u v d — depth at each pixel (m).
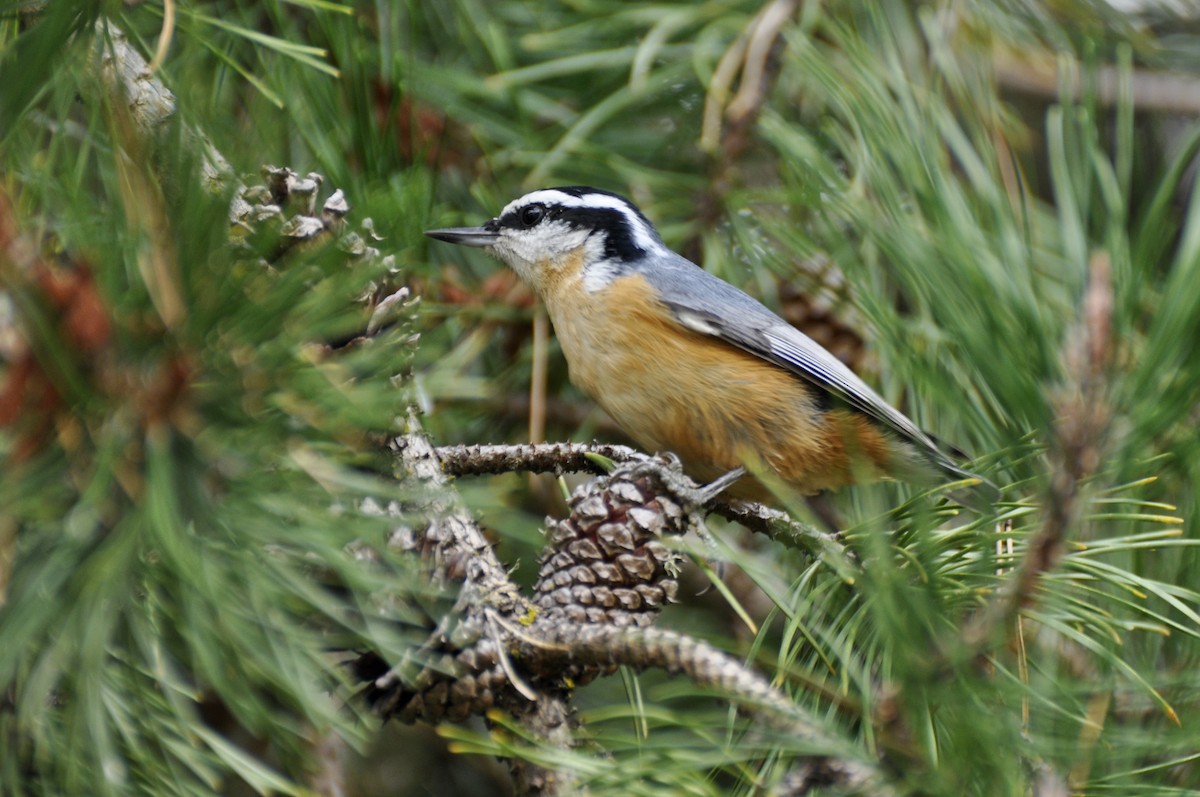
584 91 8.01
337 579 4.30
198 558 3.47
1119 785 4.37
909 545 4.98
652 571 5.21
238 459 3.79
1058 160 5.97
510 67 7.63
